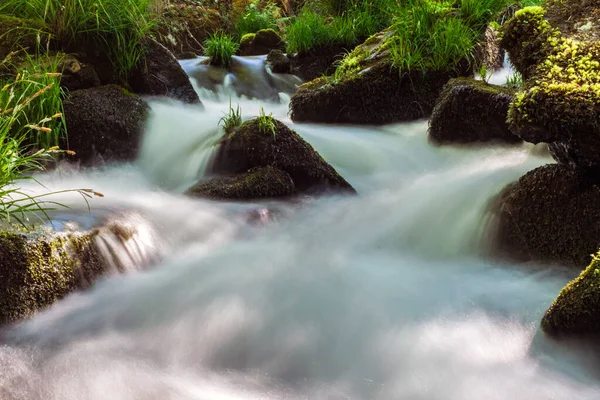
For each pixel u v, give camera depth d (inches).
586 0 157.4
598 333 100.7
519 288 134.3
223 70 342.6
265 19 487.8
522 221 149.1
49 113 196.1
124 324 118.2
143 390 96.7
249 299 128.4
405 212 175.6
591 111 128.0
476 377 101.4
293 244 161.2
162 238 153.5
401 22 277.4
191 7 469.7
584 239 138.3
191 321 119.4
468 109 206.1
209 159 195.9
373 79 261.4
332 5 409.1
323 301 128.9
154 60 253.4
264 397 96.0
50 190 177.6
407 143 231.3
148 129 219.9
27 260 118.7
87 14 229.6
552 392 96.7
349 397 97.0
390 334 115.6
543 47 153.6
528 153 189.9
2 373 99.1
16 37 222.8
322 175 189.2
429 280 141.6
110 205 162.4
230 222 166.1
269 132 188.7
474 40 270.5
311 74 363.6
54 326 116.0
